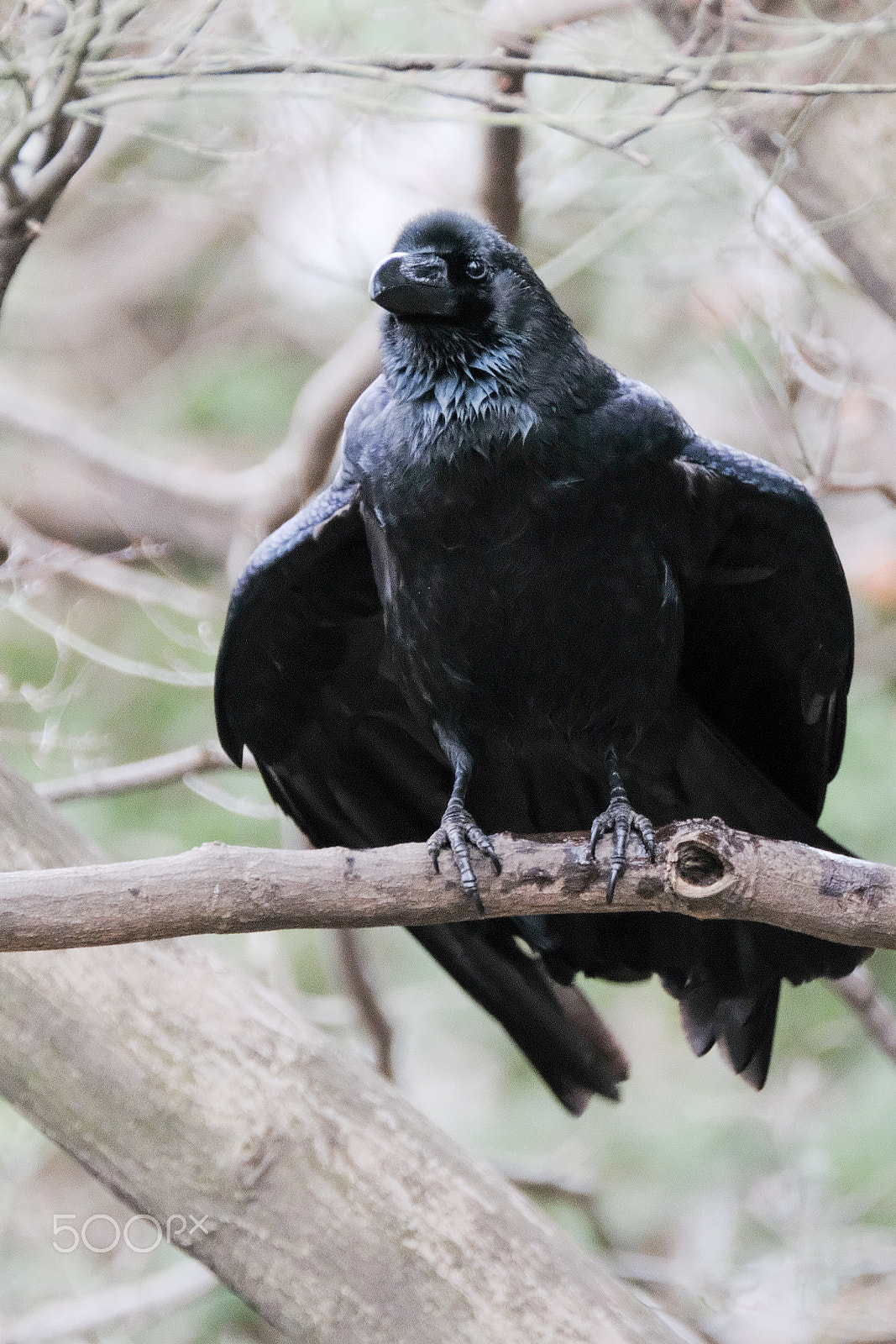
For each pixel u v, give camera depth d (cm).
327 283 1848
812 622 883
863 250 964
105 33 870
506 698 849
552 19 1048
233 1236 832
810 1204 1197
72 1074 836
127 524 1634
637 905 726
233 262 1931
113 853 1390
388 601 845
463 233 834
